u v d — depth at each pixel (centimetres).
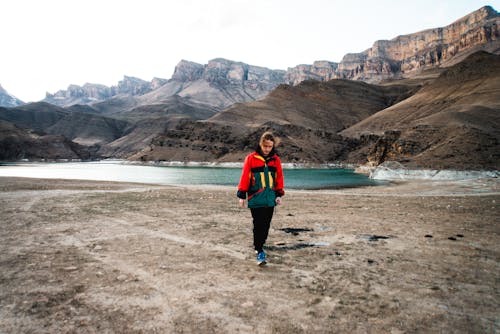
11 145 19150
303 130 15612
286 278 451
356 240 691
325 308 356
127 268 487
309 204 1423
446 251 599
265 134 491
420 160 5181
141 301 369
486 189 2573
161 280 437
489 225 880
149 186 2683
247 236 724
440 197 1861
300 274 469
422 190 2781
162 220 930
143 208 1194
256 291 402
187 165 14488
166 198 1584
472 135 5706
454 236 733
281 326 314
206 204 1360
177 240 678
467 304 367
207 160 14612
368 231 789
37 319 323
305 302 371
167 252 580
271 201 489
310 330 307
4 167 10769
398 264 520
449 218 1005
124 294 388
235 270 483
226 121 18412
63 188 2181
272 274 468
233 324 317
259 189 489
